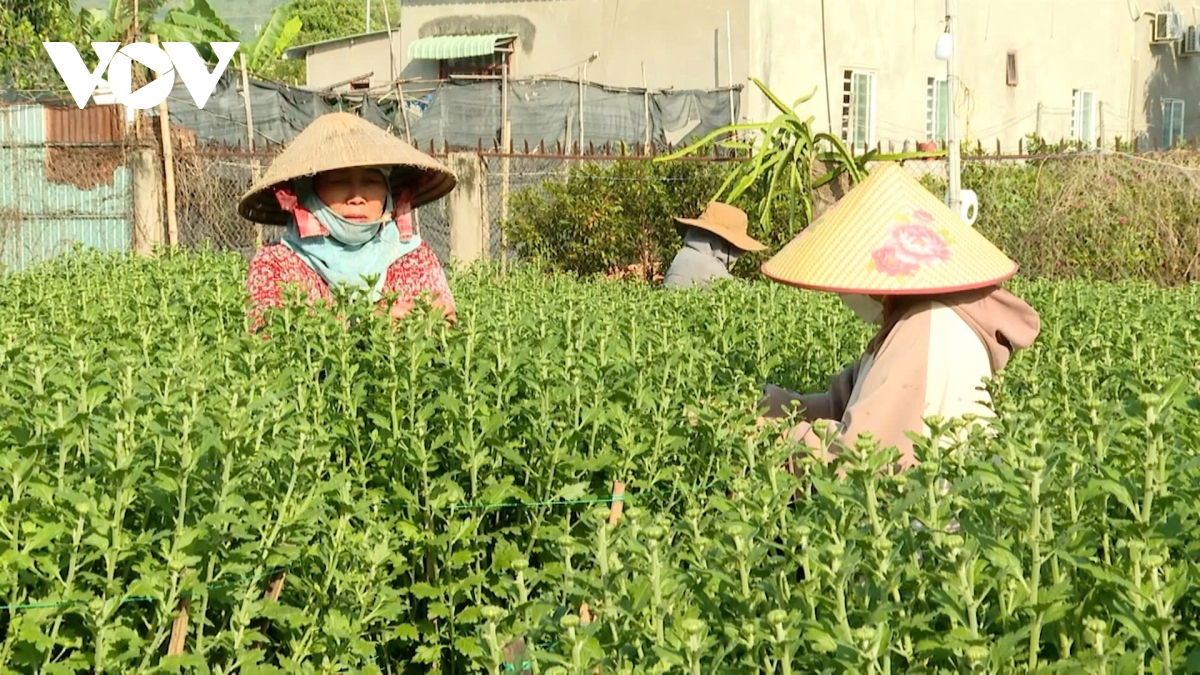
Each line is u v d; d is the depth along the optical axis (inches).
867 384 184.9
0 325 251.0
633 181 647.8
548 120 954.7
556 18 1154.0
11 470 143.1
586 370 194.9
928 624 110.7
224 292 302.4
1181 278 668.7
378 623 186.9
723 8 1038.4
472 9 1216.2
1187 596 110.7
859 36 1115.9
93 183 605.9
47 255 610.5
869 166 678.5
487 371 200.1
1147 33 1416.1
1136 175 670.5
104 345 231.8
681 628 109.4
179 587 144.0
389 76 1328.7
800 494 171.9
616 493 180.4
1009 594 105.2
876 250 185.0
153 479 152.1
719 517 131.0
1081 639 106.4
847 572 102.7
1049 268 668.1
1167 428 122.0
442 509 187.2
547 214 645.3
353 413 202.4
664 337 225.8
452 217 611.2
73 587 144.2
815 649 97.8
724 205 526.3
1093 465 127.9
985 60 1245.1
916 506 118.9
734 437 183.9
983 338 187.8
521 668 145.8
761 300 330.3
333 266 284.4
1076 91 1339.8
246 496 159.9
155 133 608.1
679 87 1071.0
